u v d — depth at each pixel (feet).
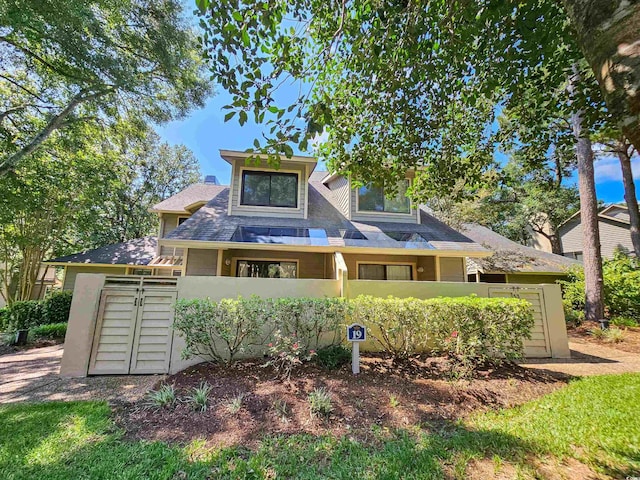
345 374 18.98
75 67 38.01
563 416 14.74
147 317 21.81
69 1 31.35
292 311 21.38
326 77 18.66
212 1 11.03
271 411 14.83
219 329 20.15
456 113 22.07
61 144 46.60
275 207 44.29
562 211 89.35
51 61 38.83
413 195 26.68
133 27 40.06
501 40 15.52
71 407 15.49
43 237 53.26
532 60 16.24
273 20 12.26
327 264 42.27
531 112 21.30
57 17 31.58
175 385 17.81
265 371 19.45
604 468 10.93
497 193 78.95
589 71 19.07
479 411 15.66
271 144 12.08
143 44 40.60
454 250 40.57
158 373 20.99
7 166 39.04
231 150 43.11
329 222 44.91
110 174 55.93
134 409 15.33
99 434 12.96
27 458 11.25
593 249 39.65
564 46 17.01
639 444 12.23
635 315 37.99
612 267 41.93
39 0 30.07
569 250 91.04
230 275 41.19
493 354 20.84
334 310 21.66
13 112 42.65
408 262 45.55
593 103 18.38
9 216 45.91
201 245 35.91
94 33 35.47
